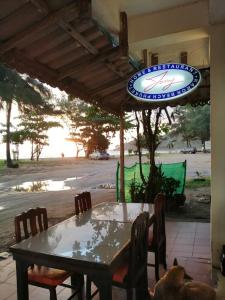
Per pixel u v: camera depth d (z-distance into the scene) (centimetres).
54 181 1398
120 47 322
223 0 270
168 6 356
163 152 2766
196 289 161
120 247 212
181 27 357
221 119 304
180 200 684
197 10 349
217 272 301
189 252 386
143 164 748
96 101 461
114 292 276
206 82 452
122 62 355
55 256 198
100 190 1066
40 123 2342
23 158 2834
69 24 246
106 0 327
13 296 283
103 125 2392
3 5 212
